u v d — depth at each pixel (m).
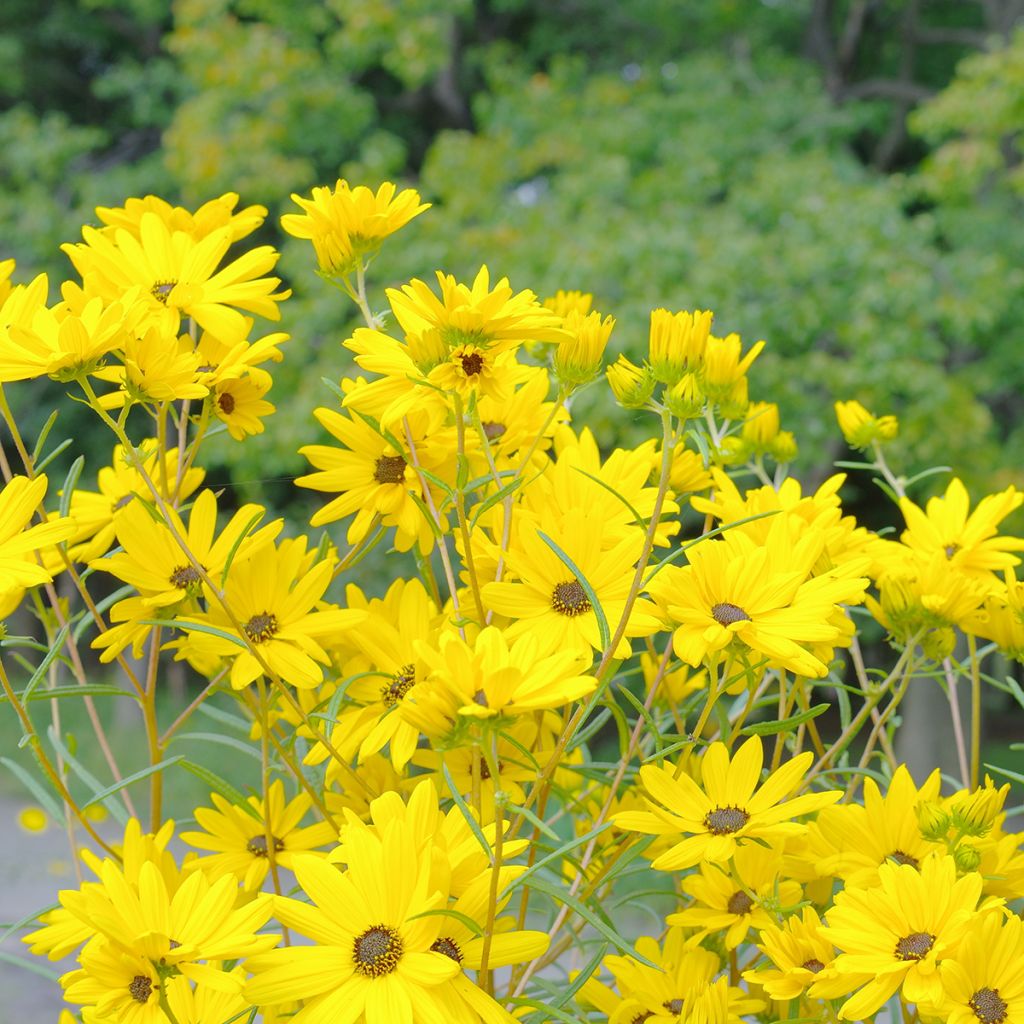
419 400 1.20
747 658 1.22
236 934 1.13
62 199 7.12
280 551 1.24
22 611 4.73
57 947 1.19
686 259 5.14
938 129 5.72
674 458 1.28
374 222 1.23
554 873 1.31
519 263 5.32
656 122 6.34
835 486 1.33
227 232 1.27
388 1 6.39
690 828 1.19
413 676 1.23
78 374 1.18
